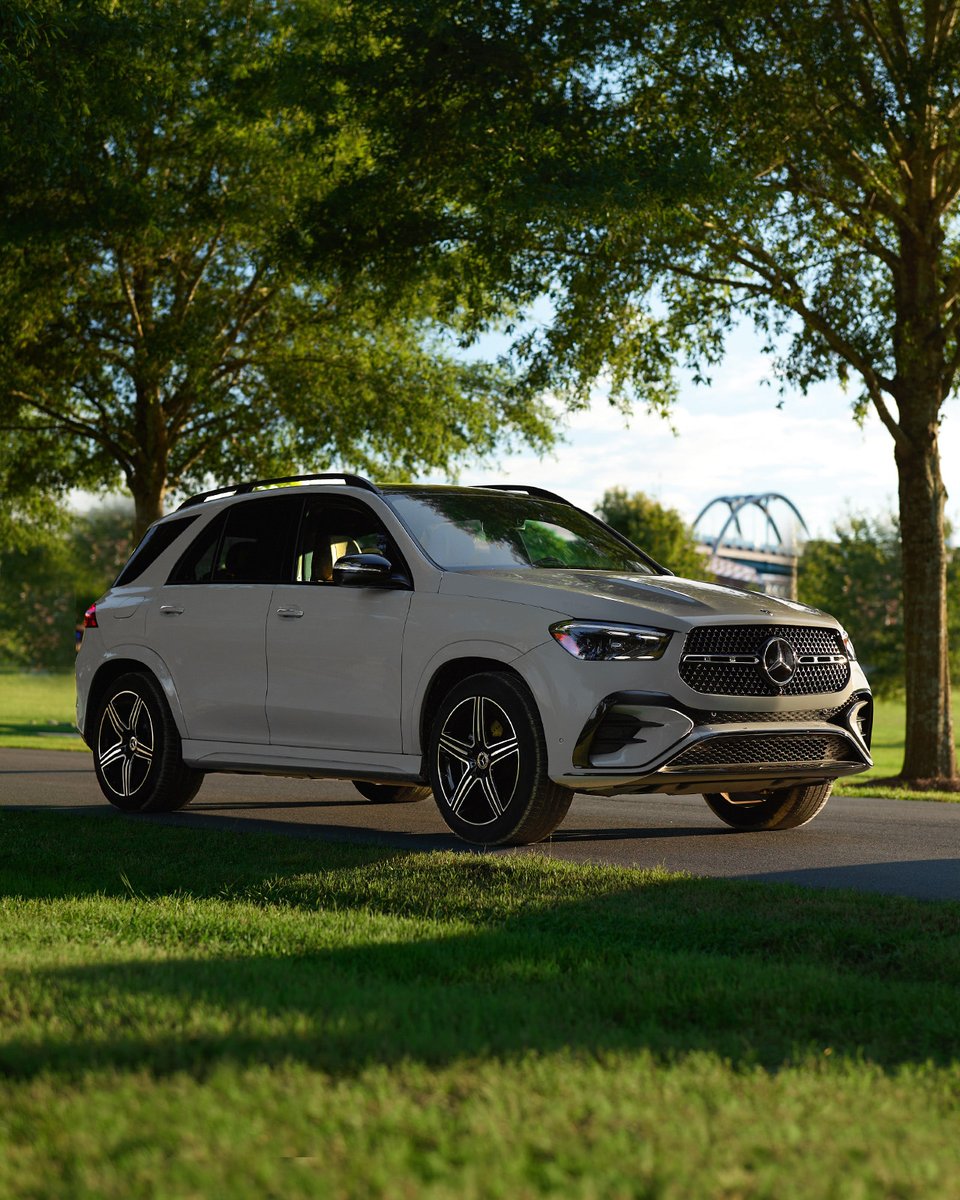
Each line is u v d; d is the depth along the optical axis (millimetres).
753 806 8281
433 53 14914
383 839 7629
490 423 24234
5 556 34844
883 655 48875
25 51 14062
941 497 16953
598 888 5566
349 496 8062
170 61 20109
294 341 23766
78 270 21469
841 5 15219
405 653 7359
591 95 14898
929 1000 3727
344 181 16938
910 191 16656
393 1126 2447
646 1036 3230
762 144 15422
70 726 33281
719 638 6859
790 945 4629
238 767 8273
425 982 3945
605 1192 2129
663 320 17359
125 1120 2484
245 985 3701
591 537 8242
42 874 6363
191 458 24047
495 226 15297
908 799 12125
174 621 8664
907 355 16562
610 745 6711
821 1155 2336
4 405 23016
